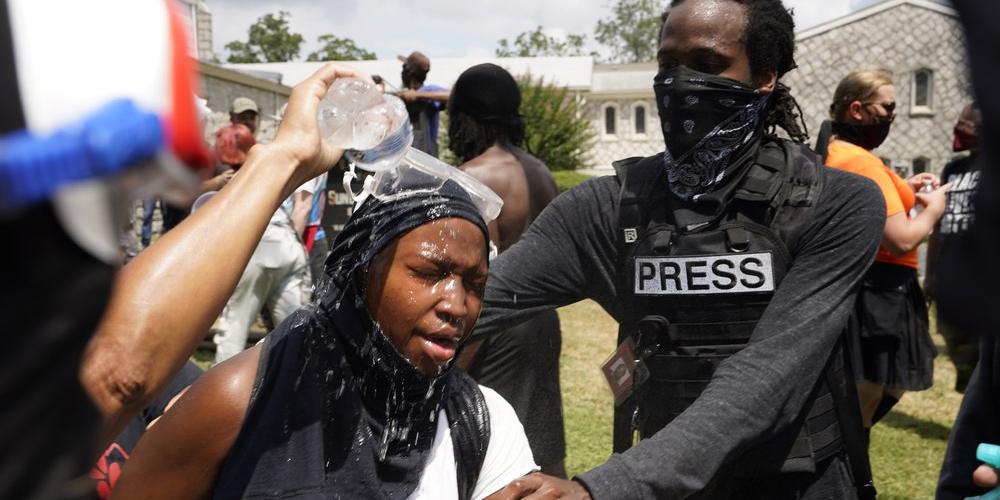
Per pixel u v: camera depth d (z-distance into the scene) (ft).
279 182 4.61
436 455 5.22
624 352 7.16
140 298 4.10
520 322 7.27
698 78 6.85
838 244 6.64
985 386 7.14
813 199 6.70
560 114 110.42
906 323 14.35
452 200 5.03
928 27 87.86
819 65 89.10
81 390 2.32
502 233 11.91
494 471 5.50
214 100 41.34
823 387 6.90
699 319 6.83
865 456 7.11
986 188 2.60
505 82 12.43
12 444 2.09
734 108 6.86
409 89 26.11
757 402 6.07
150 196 2.18
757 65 7.04
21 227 2.01
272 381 4.92
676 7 7.23
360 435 4.96
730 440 5.94
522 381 10.80
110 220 2.16
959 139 13.65
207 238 4.32
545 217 7.45
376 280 4.93
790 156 7.01
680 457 5.75
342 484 4.91
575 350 26.71
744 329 6.75
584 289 7.43
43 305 2.08
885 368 14.43
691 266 6.82
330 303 5.07
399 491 5.07
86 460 2.34
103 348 3.98
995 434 7.10
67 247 2.09
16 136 1.97
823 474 6.96
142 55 2.10
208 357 23.70
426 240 4.90
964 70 2.64
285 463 4.81
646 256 7.00
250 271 17.44
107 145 1.93
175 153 2.11
